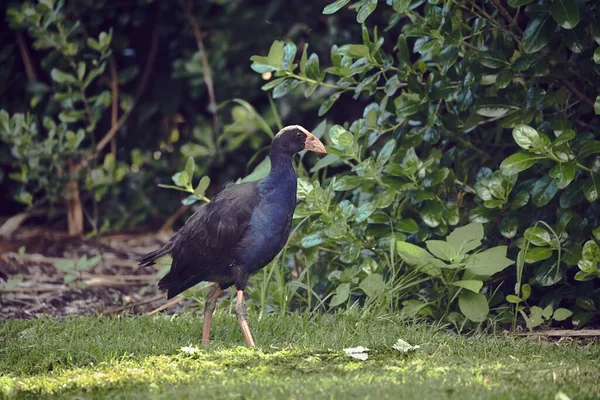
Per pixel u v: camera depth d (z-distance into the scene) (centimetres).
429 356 927
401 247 1101
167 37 1917
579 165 1053
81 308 1309
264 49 1812
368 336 1012
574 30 1087
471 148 1234
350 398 738
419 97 1184
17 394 809
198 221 1045
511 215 1141
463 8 1210
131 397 769
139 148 1922
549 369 859
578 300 1093
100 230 1806
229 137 1808
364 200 1216
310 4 1802
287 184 1036
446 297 1145
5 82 1895
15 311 1284
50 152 1700
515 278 1176
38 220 1952
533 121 1201
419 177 1160
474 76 1145
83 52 1847
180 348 964
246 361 894
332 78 1766
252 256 1023
